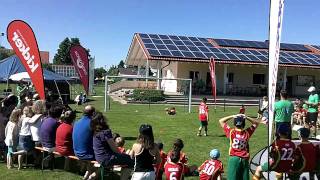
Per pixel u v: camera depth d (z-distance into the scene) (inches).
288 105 469.4
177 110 1146.7
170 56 1477.6
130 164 337.4
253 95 1579.7
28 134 409.1
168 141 594.6
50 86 1352.1
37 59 496.7
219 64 1553.9
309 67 1581.0
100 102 1435.8
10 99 510.6
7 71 1018.1
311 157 307.9
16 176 380.8
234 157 310.3
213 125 802.8
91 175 360.2
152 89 1427.2
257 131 729.6
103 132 336.2
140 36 1652.3
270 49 265.3
